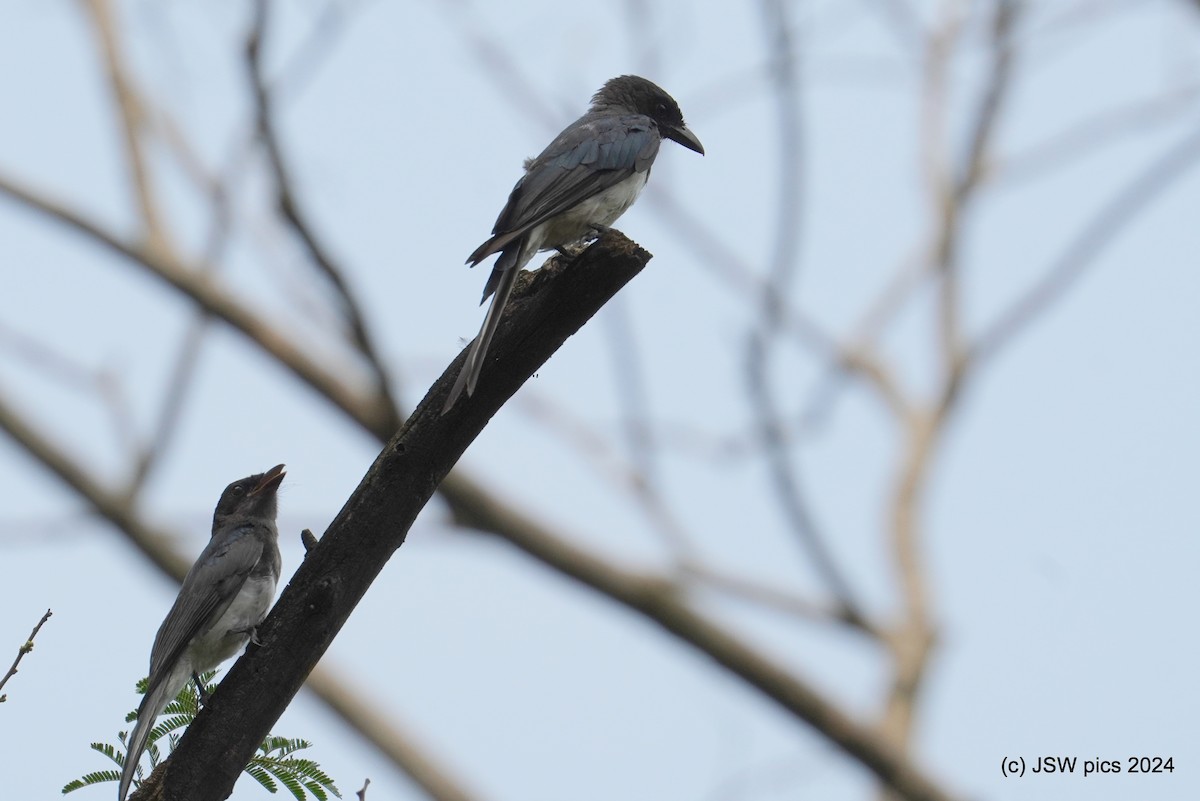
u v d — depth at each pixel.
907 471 19.12
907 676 17.14
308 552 7.16
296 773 7.52
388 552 7.18
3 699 6.79
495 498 16.30
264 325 16.94
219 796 6.88
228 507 10.65
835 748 16.28
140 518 17.22
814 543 16.50
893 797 16.20
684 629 16.25
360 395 16.52
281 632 7.00
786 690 16.16
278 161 13.94
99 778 7.54
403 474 7.20
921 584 18.16
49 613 6.99
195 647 9.80
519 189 11.09
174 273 17.19
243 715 6.93
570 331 7.48
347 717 15.88
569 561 16.05
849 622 16.70
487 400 7.38
